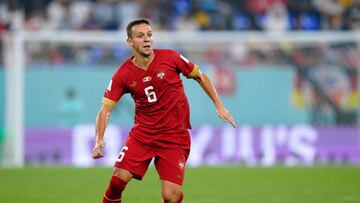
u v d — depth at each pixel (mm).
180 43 64125
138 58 25844
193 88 61094
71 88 60844
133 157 26094
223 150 61188
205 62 62938
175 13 80062
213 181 47188
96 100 61031
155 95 25969
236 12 80750
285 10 81250
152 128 26109
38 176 50000
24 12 78312
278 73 63000
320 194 40281
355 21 81188
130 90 26219
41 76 60562
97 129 25922
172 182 25844
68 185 45000
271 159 61656
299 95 63094
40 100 60531
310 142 62500
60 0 78875
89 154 60125
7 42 66250
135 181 46781
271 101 62531
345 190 42094
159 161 26203
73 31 77750
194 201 37656
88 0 79125
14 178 48688
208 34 64562
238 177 49594
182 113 26375
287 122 62625
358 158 62750
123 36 63938
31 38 62750
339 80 63938
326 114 63312
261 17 80625
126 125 60094
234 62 63000
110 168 55781
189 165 58688
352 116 63625
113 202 26625
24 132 60156
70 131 60438
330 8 81875
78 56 63375
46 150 60250
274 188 43344
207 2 80750
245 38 64375
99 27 78688
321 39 64562
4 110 60156
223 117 26297
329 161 62469
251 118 62062
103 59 63094
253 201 37562
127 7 79625
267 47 64312
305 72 63594
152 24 79062
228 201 37625
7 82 60188
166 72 25938
